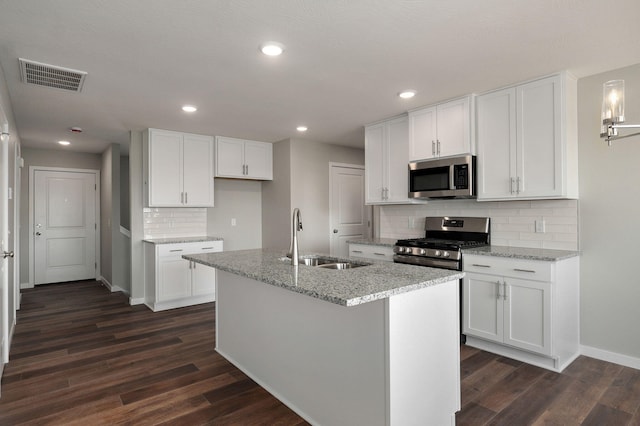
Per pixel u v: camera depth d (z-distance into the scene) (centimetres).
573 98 286
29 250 568
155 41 223
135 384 250
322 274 202
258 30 211
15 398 231
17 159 425
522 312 272
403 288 166
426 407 180
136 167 459
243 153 511
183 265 446
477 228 352
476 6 188
